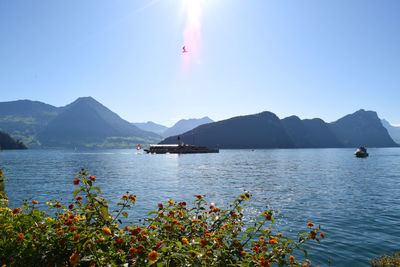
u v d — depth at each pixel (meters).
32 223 4.25
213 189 28.28
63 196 23.50
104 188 28.86
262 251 4.47
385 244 11.21
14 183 33.78
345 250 10.48
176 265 3.55
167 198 22.45
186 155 159.38
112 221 4.36
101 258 3.32
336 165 71.88
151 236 4.14
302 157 126.00
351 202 21.00
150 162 88.75
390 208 18.66
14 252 3.57
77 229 3.86
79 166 68.06
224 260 4.02
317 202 21.00
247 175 45.03
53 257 3.52
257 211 17.62
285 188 29.23
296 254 10.05
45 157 129.12
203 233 5.09
